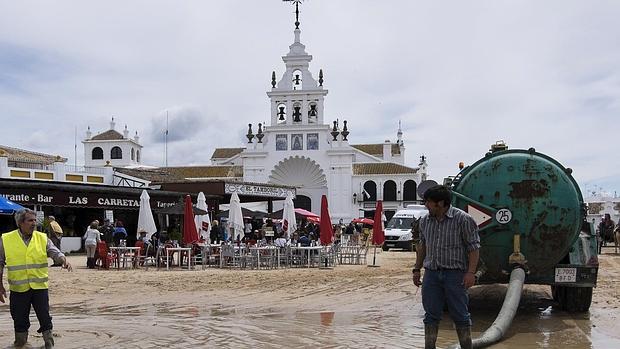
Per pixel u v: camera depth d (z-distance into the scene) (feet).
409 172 267.18
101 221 129.49
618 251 123.44
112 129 303.68
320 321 38.06
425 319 26.58
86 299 49.88
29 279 29.71
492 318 39.50
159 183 145.07
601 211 246.68
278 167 262.47
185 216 82.53
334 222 255.29
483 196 37.63
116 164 293.02
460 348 27.09
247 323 37.24
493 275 38.58
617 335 33.45
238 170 283.59
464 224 26.00
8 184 105.60
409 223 142.20
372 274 72.28
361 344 30.86
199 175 281.74
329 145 260.62
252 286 59.21
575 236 37.27
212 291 55.31
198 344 30.96
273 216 120.88
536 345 30.83
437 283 26.35
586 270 38.14
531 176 37.27
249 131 265.13
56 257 30.50
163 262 85.71
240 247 83.15
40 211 114.21
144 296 51.78
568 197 37.09
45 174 129.70
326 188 260.21
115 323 37.29
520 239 37.14
